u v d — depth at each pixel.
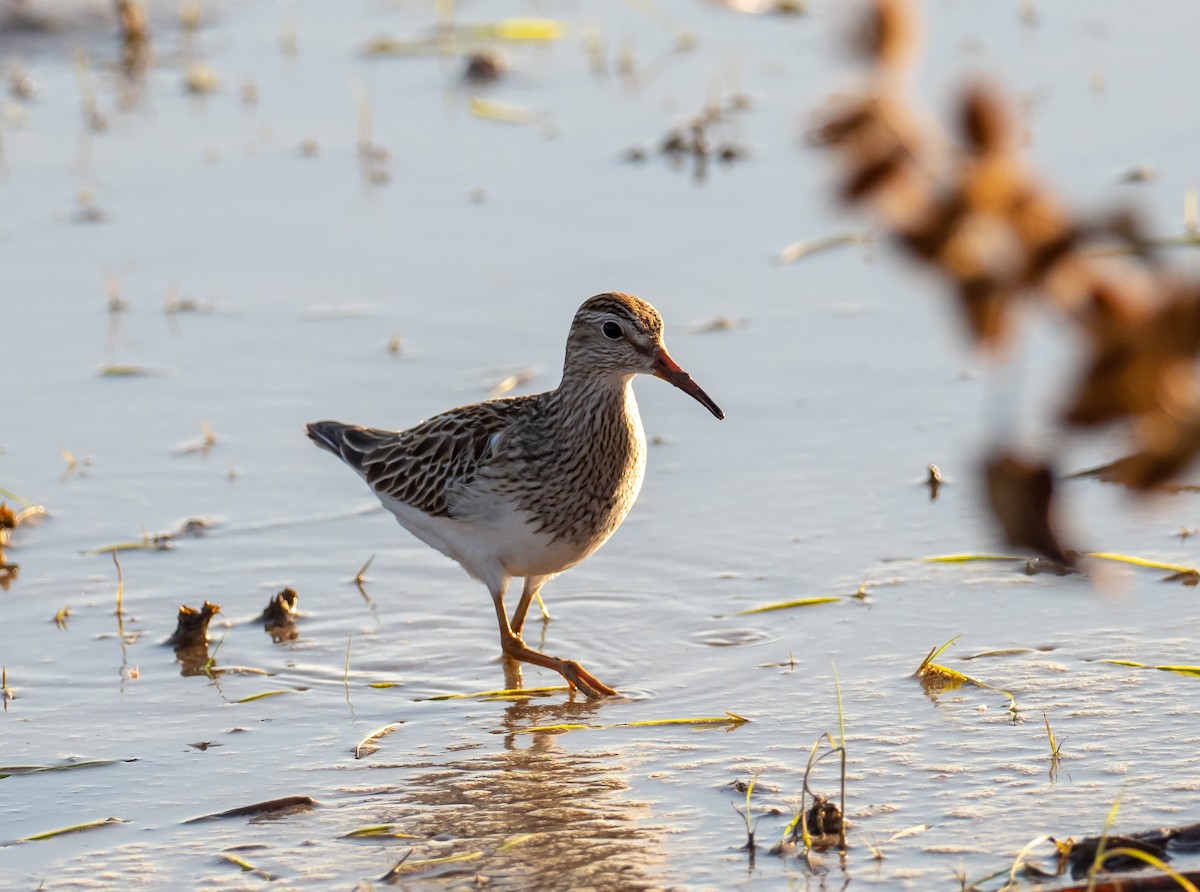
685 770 9.80
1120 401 3.44
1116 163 19.48
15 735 10.66
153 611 12.50
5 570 13.10
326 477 14.73
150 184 20.97
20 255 19.06
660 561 13.02
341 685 11.38
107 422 15.59
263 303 17.89
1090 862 8.26
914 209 3.41
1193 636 11.10
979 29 24.72
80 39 26.12
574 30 26.20
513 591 12.83
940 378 15.79
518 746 10.32
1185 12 25.09
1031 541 3.72
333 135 22.41
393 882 8.59
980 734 9.96
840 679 10.91
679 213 19.64
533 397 12.42
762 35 25.70
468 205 20.14
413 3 27.78
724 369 16.12
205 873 8.79
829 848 8.68
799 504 13.72
